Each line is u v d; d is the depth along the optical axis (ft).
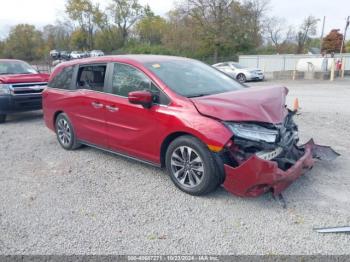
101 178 15.31
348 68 87.61
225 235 10.46
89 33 197.77
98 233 10.77
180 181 13.53
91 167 16.78
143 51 137.69
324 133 22.24
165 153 14.15
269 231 10.59
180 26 126.62
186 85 14.39
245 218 11.41
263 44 157.99
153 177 15.23
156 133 13.87
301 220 11.14
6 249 10.03
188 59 17.62
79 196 13.50
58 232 10.88
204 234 10.55
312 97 41.88
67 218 11.75
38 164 17.51
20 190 14.25
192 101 12.91
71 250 9.91
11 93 27.20
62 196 13.53
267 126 12.07
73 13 192.95
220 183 12.64
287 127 13.73
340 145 19.29
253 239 10.21
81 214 12.01
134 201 12.92
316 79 73.36
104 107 16.14
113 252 9.78
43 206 12.71
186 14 121.70
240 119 11.75
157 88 14.02
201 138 12.20
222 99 12.93
